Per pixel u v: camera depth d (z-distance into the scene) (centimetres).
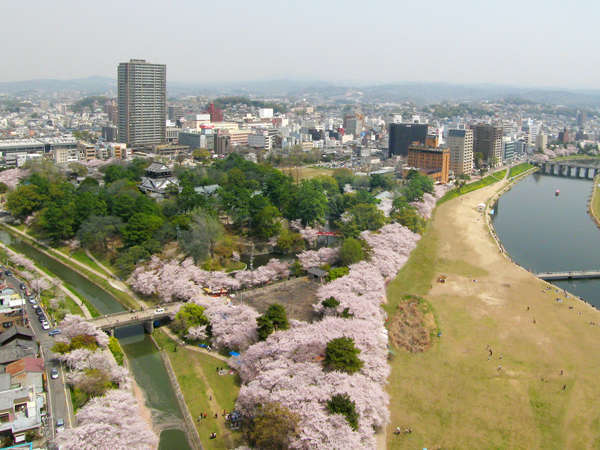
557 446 17725
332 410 16650
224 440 17600
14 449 15662
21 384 18825
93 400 17762
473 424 18700
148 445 16288
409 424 18550
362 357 19950
